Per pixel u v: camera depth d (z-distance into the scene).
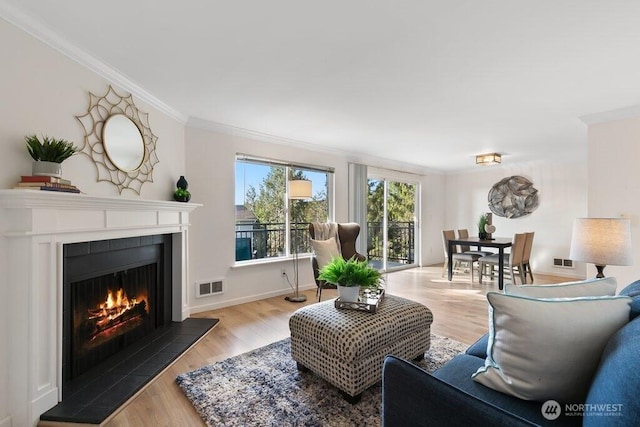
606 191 3.14
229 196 3.70
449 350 2.44
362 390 1.79
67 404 1.74
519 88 2.60
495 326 1.13
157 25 1.76
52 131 1.87
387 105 3.00
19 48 1.68
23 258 1.60
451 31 1.80
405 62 2.17
